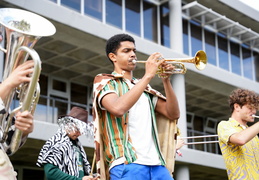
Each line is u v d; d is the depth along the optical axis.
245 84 19.34
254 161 3.99
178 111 3.22
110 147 3.03
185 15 18.44
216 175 20.72
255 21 20.05
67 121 4.67
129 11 16.50
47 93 16.47
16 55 2.44
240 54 20.56
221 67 19.56
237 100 4.15
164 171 3.05
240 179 3.88
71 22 13.18
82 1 14.78
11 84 2.33
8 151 2.63
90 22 13.77
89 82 17.78
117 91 3.09
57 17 12.80
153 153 3.05
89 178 4.13
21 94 2.51
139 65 16.05
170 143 3.23
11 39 2.46
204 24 18.86
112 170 2.99
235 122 4.09
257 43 20.78
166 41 17.47
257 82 20.11
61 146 4.49
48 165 4.36
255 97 4.11
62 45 14.60
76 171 4.49
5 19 2.52
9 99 2.53
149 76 2.94
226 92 19.62
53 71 16.58
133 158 2.96
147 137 3.06
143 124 3.08
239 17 19.70
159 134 3.26
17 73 2.35
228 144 3.96
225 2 18.56
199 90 19.38
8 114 2.67
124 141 3.02
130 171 2.93
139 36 16.62
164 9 17.73
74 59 15.70
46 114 14.35
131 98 2.86
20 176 16.03
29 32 2.51
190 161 16.75
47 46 14.62
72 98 17.28
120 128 3.05
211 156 17.73
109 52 3.31
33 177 16.42
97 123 2.99
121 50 3.24
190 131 18.94
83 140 13.30
